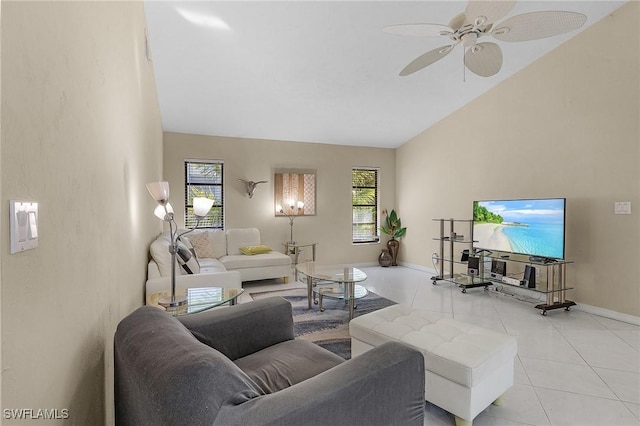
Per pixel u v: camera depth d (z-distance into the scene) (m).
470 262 4.83
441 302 4.25
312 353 1.73
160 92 4.37
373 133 6.31
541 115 4.28
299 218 6.46
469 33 2.47
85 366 1.17
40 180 0.82
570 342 3.00
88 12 1.22
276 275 5.29
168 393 0.89
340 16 3.22
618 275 3.56
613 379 2.37
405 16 3.27
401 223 6.98
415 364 1.28
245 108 4.99
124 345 1.17
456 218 5.61
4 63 0.66
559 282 3.82
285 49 3.66
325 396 1.05
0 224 0.64
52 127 0.90
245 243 5.74
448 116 5.73
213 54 3.65
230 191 5.96
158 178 4.45
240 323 1.78
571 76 3.95
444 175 5.86
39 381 0.81
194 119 5.23
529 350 2.84
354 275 3.79
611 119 3.60
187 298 2.31
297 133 6.06
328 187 6.67
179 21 3.10
